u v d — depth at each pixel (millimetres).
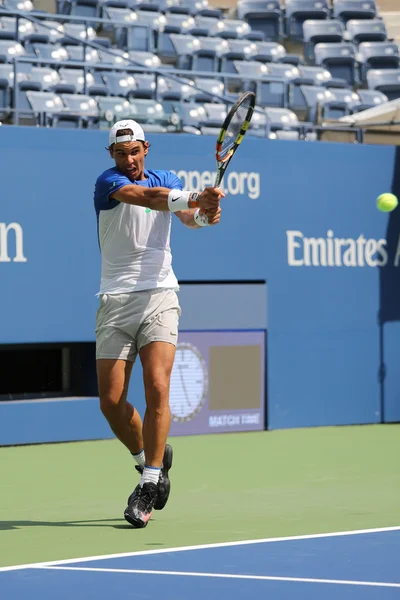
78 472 12070
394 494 10406
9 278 14188
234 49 26438
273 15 28719
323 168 16734
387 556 7160
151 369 8477
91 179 14828
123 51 23391
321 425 16734
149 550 7391
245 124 8477
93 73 18812
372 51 28078
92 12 24953
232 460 13102
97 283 14867
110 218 8578
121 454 13578
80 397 15102
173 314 8664
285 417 16422
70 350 15359
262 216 16172
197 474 11914
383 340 17281
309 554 7230
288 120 19594
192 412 15578
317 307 16672
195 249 15586
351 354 16984
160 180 8781
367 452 13898
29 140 14367
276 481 11375
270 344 16250
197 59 25078
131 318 8547
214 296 15719
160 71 17422
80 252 14727
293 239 16438
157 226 8656
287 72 25906
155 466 8438
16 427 14367
